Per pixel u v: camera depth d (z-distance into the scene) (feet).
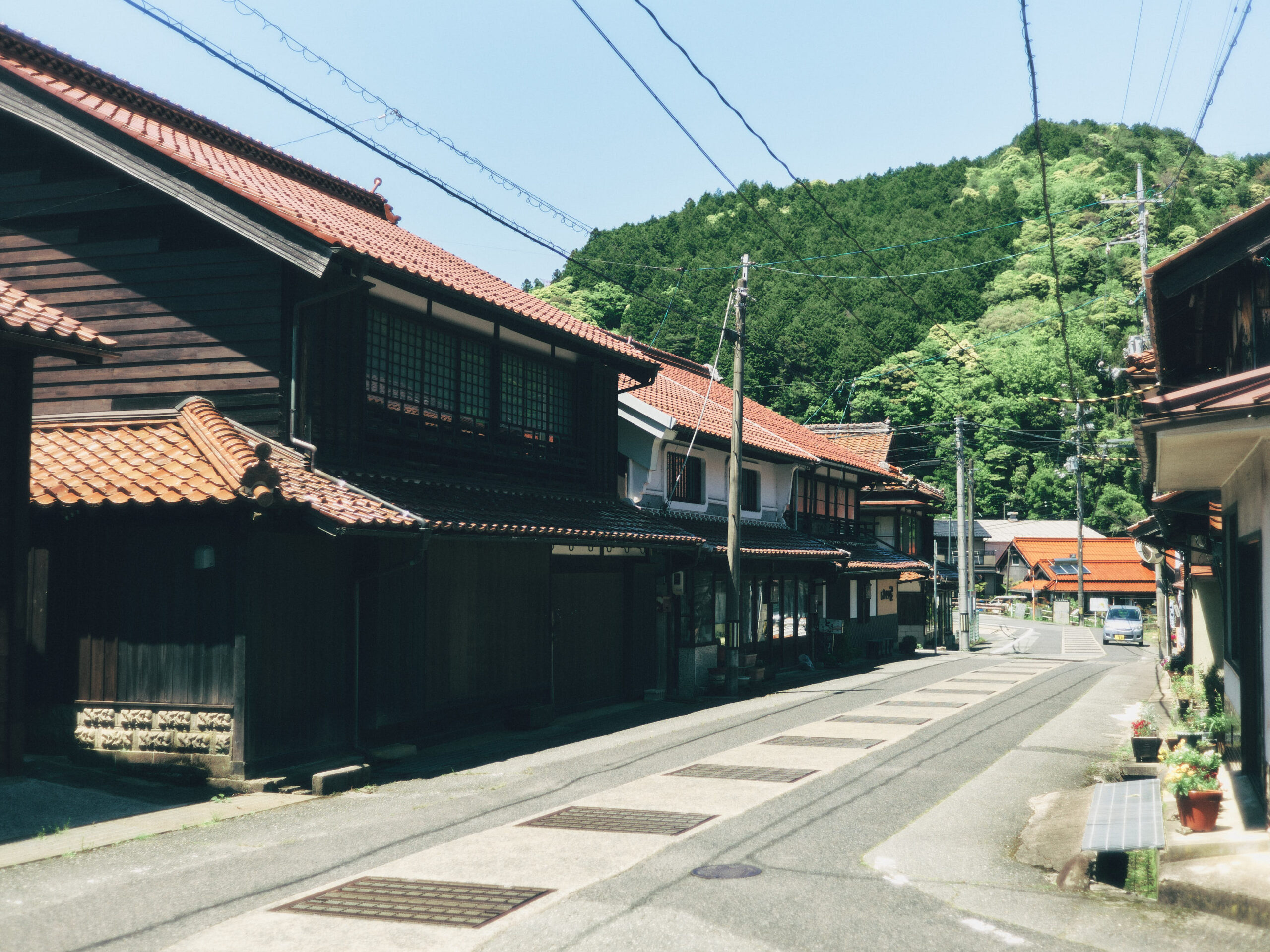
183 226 40.70
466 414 49.29
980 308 204.03
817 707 58.13
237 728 33.76
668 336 143.74
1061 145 272.92
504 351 52.47
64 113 40.27
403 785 35.12
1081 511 198.29
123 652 35.42
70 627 36.17
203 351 39.93
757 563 79.05
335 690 38.55
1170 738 36.88
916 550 138.62
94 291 41.60
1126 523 242.58
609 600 61.21
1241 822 24.76
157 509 33.94
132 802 31.55
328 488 37.01
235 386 39.40
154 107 49.52
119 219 41.63
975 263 210.79
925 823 27.94
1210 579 56.08
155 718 34.86
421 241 60.75
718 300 123.85
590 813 29.27
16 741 32.50
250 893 21.40
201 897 21.17
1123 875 22.27
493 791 33.30
